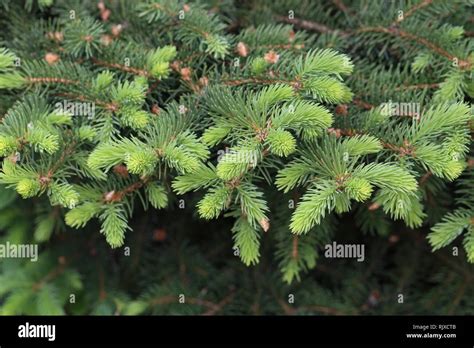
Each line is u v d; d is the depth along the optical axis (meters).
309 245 1.34
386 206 1.05
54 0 1.28
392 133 1.08
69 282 1.60
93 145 1.13
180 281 1.64
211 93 1.08
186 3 1.25
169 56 1.16
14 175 1.01
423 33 1.21
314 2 1.38
